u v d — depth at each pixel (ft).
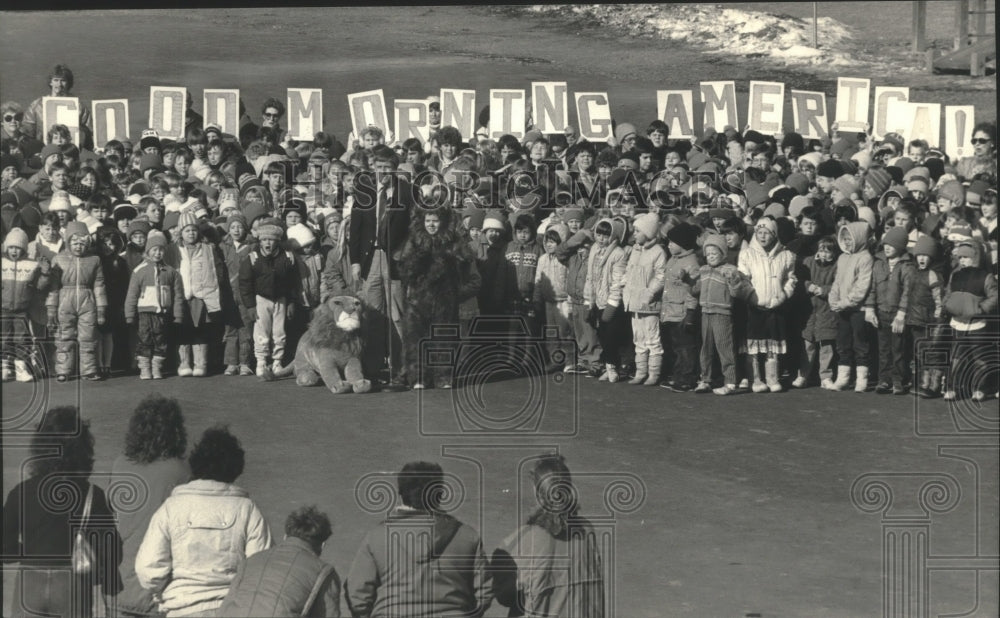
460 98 43.91
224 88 43.88
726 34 43.83
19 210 42.42
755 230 41.96
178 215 42.47
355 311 41.75
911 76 42.93
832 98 43.39
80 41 43.78
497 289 42.09
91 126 43.75
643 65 43.80
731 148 43.42
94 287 41.96
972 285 40.86
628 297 41.75
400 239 41.93
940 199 41.65
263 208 42.63
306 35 44.09
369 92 43.86
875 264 41.24
